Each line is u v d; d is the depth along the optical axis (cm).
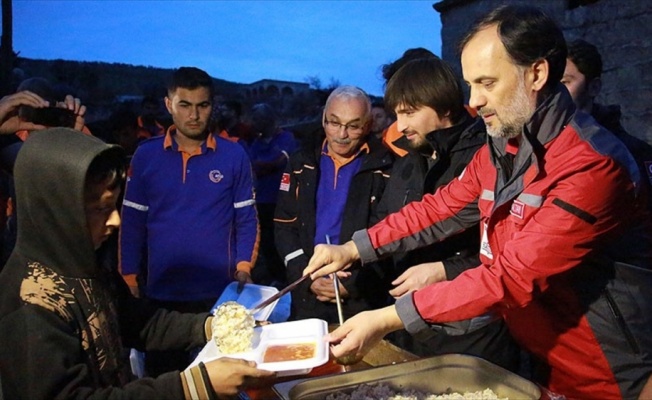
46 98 285
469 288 146
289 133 591
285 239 285
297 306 274
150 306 177
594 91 244
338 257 192
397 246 196
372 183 268
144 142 295
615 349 149
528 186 147
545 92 143
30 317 121
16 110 234
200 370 126
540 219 141
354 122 267
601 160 136
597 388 155
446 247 216
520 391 143
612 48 466
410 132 218
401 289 192
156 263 285
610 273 148
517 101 140
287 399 138
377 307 262
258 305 176
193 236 284
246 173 299
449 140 211
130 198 288
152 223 288
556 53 139
